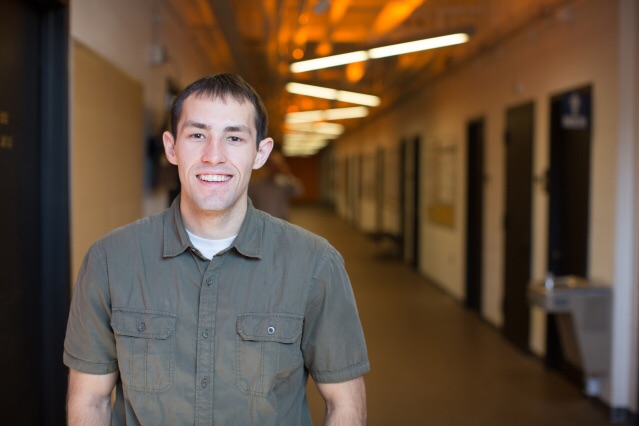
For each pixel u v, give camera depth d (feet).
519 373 15.65
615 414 12.73
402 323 21.06
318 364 4.36
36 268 8.32
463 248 23.94
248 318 4.07
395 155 38.42
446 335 19.45
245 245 4.14
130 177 11.98
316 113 36.65
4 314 7.29
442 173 27.17
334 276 4.27
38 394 8.46
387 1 18.38
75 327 4.25
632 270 12.66
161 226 4.25
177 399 4.01
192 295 4.11
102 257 4.21
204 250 4.21
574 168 14.94
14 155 7.52
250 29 22.03
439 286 27.73
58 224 8.50
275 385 4.12
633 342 12.54
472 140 23.12
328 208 88.28
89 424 4.21
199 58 23.56
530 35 16.85
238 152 4.06
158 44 14.42
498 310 19.97
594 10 13.50
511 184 18.53
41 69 8.33
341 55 16.56
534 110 16.79
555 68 15.48
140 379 4.02
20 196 7.74
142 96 13.01
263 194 20.58
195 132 4.05
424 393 14.15
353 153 60.80
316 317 4.27
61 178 8.46
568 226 15.31
